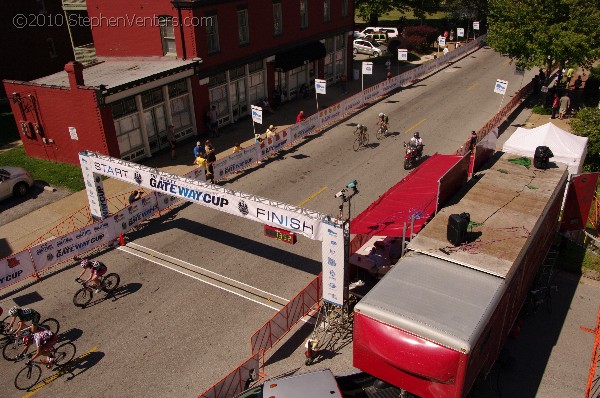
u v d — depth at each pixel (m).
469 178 14.80
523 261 11.47
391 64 45.34
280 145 26.48
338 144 27.33
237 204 14.16
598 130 21.91
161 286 16.09
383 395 11.05
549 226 13.98
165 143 26.92
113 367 13.07
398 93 37.06
